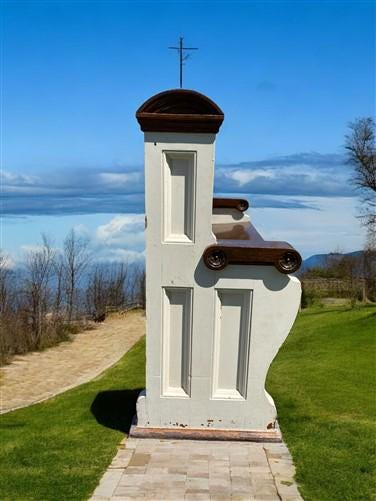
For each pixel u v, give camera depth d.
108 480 5.37
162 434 6.43
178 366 6.50
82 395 9.55
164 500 4.95
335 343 15.86
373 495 5.14
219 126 6.01
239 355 6.45
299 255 6.20
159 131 6.07
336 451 6.23
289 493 5.12
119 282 37.16
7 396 13.24
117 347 21.81
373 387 9.88
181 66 6.19
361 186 32.69
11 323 20.73
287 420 7.61
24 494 5.10
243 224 8.86
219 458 5.91
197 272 6.29
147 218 6.25
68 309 27.72
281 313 6.32
